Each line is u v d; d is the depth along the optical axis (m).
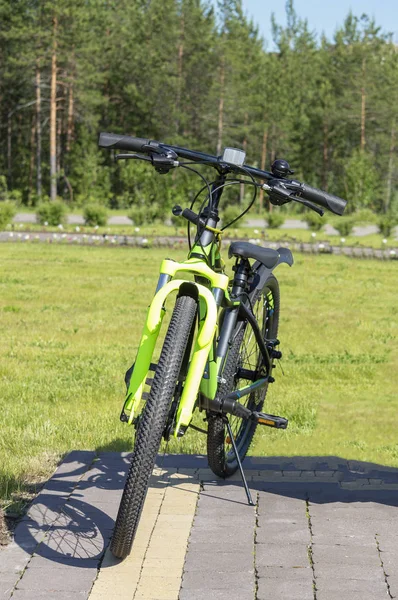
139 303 14.76
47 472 4.95
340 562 3.57
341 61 77.81
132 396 3.57
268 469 4.81
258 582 3.39
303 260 25.17
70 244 28.77
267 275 4.58
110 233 34.66
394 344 11.43
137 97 69.12
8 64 61.00
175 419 3.61
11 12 58.03
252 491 4.45
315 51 95.56
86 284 17.38
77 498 4.30
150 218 43.88
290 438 6.39
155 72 68.12
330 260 25.56
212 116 67.50
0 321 12.48
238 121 72.50
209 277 3.77
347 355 10.42
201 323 3.66
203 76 68.81
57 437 6.02
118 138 4.13
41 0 56.62
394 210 70.94
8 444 5.77
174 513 4.13
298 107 83.88
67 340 11.00
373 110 75.12
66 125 72.50
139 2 79.44
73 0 57.06
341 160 78.44
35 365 9.27
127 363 9.45
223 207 66.75
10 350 10.13
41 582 3.38
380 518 4.06
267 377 4.69
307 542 3.79
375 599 3.25
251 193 68.62
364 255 26.83
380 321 13.52
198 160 4.09
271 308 5.04
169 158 4.02
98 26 70.38
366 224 56.31
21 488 4.62
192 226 42.12
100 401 7.56
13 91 67.44
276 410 7.35
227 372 4.27
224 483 4.58
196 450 5.63
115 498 4.31
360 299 16.39
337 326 12.82
